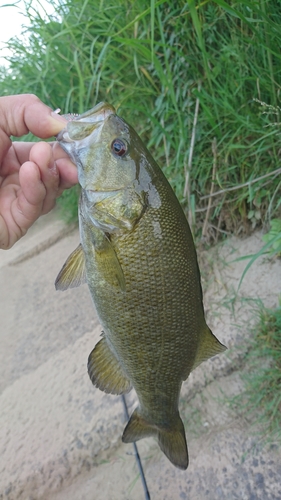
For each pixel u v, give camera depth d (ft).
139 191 0.72
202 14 1.35
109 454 1.20
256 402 1.11
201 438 1.14
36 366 1.64
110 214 0.72
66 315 1.86
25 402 1.46
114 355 0.82
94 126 0.75
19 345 1.81
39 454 1.25
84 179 0.75
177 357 0.77
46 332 1.81
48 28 1.83
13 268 2.45
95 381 0.82
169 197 0.74
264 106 1.17
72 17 1.75
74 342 1.66
